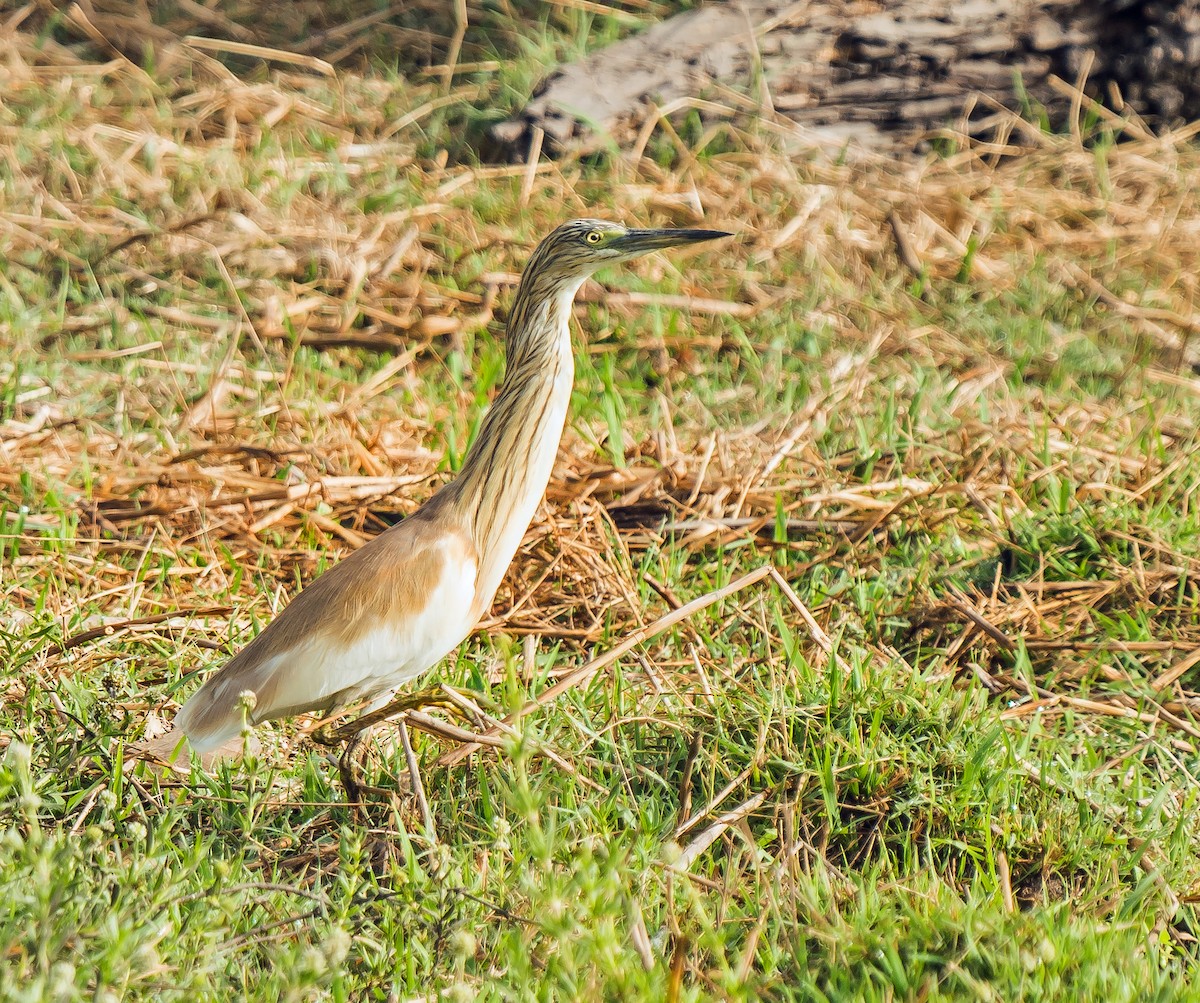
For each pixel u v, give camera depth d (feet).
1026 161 56.70
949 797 24.67
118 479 35.73
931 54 57.93
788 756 25.32
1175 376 44.52
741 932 21.01
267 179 50.88
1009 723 27.84
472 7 67.15
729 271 48.03
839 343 45.16
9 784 18.63
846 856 24.35
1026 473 37.45
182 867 19.85
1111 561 33.37
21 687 26.71
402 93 59.88
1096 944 20.17
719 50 57.62
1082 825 24.43
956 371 44.14
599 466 37.27
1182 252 51.96
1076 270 49.65
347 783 24.04
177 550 32.91
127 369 40.70
